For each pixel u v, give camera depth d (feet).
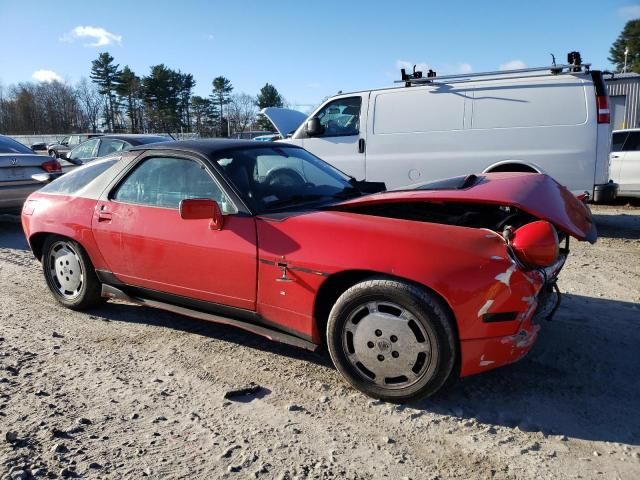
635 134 34.32
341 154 28.43
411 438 9.12
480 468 8.30
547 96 24.29
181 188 12.85
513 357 9.72
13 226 30.37
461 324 9.34
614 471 8.16
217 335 13.69
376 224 10.49
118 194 13.99
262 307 11.43
